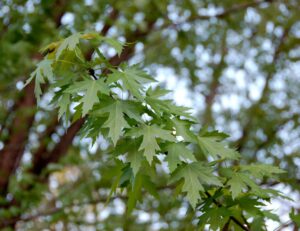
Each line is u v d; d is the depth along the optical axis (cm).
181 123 213
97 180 648
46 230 692
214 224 220
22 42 555
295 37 923
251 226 253
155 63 933
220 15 809
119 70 210
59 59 220
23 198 641
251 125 939
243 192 233
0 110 681
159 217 692
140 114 208
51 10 597
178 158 202
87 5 589
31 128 744
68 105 202
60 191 694
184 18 783
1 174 732
